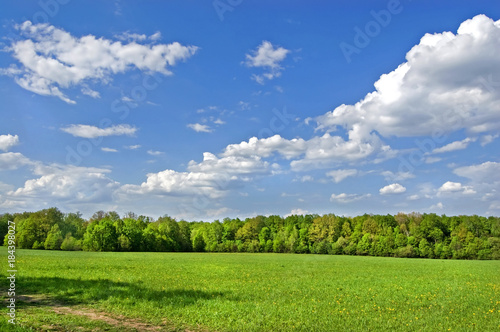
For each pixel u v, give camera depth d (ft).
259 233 379.76
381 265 187.11
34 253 224.12
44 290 68.74
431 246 318.86
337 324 51.65
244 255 295.69
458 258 307.58
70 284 77.10
